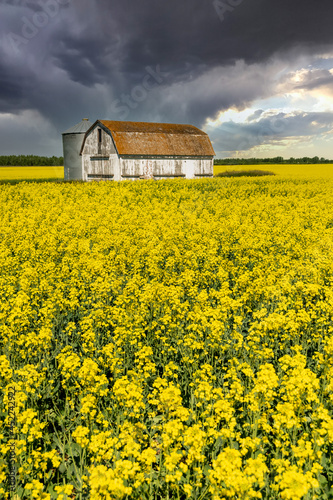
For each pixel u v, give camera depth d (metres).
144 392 5.89
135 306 8.27
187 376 6.41
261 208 22.47
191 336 6.77
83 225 17.08
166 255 13.26
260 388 4.82
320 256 11.99
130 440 4.05
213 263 11.69
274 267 11.20
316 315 8.17
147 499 4.11
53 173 75.56
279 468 3.68
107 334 7.51
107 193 30.12
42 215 20.84
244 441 4.18
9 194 29.53
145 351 5.97
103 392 5.21
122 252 13.12
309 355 7.25
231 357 6.76
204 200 27.09
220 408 4.55
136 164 43.47
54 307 8.55
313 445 4.39
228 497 3.64
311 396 4.71
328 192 30.95
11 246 14.16
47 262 12.09
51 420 5.23
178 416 4.58
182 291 9.22
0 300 8.94
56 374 6.20
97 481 3.37
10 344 6.69
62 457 4.86
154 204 24.28
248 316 8.71
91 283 9.20
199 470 3.90
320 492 4.11
